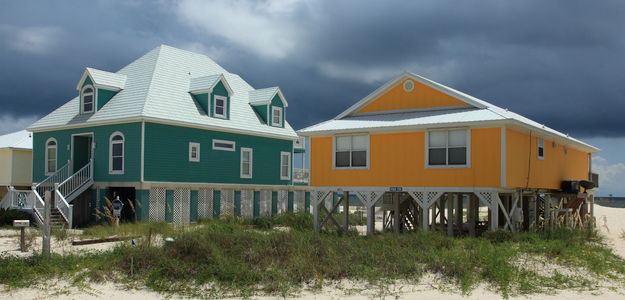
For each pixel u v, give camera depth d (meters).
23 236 18.02
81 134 30.45
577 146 29.84
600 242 20.89
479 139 21.27
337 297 12.66
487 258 15.23
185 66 34.41
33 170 32.62
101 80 30.52
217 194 31.69
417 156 22.53
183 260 14.91
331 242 17.19
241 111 34.91
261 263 14.77
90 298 12.62
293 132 37.53
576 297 12.68
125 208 29.80
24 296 12.76
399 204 24.91
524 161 22.61
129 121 28.17
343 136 24.48
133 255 15.07
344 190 24.22
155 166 28.25
